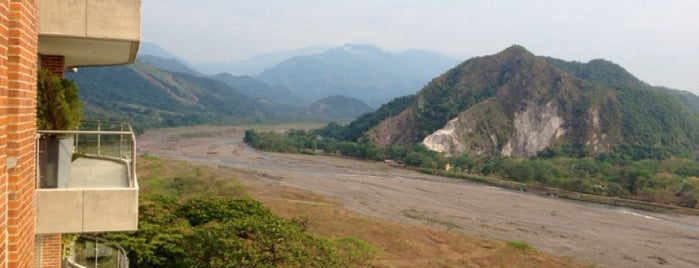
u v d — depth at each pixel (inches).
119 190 362.6
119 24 389.4
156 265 905.5
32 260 281.3
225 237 874.1
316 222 2041.1
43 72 376.8
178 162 3526.1
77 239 542.9
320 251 928.9
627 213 2962.6
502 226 2357.3
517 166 4192.9
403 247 1774.1
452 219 2436.0
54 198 345.1
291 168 4087.1
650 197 3469.5
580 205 3166.8
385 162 5049.2
